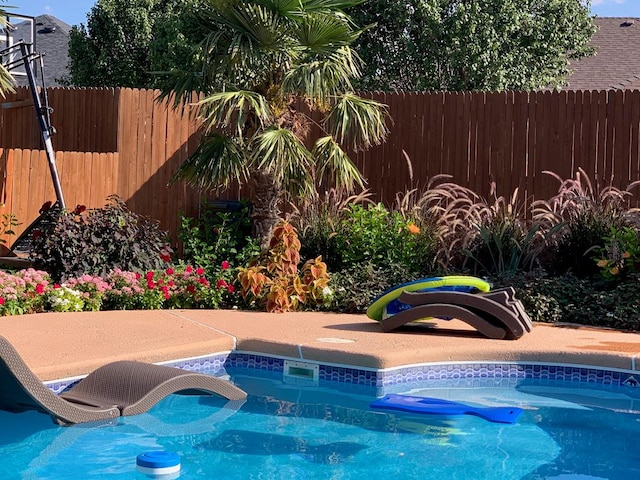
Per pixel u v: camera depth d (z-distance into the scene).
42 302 7.67
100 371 5.29
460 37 18.11
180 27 20.58
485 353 6.23
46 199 10.68
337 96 9.23
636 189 10.05
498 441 4.80
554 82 20.78
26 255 10.20
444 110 10.85
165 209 11.33
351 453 4.54
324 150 9.12
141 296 8.10
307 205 10.32
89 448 4.55
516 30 19.08
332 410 5.41
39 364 5.20
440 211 10.55
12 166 10.38
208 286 8.45
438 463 4.40
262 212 9.59
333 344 6.22
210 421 5.12
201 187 10.31
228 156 9.00
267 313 7.96
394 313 7.06
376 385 5.81
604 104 10.18
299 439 4.79
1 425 4.96
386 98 11.09
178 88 9.27
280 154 8.51
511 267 9.06
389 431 4.97
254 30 8.71
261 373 6.38
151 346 5.94
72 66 24.09
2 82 10.49
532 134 10.49
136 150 11.26
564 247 9.26
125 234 8.84
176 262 10.20
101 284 8.08
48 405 4.47
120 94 11.21
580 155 10.30
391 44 19.41
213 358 6.34
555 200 9.62
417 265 9.38
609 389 6.07
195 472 4.20
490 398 5.78
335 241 9.73
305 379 6.18
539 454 4.57
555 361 6.21
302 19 8.86
